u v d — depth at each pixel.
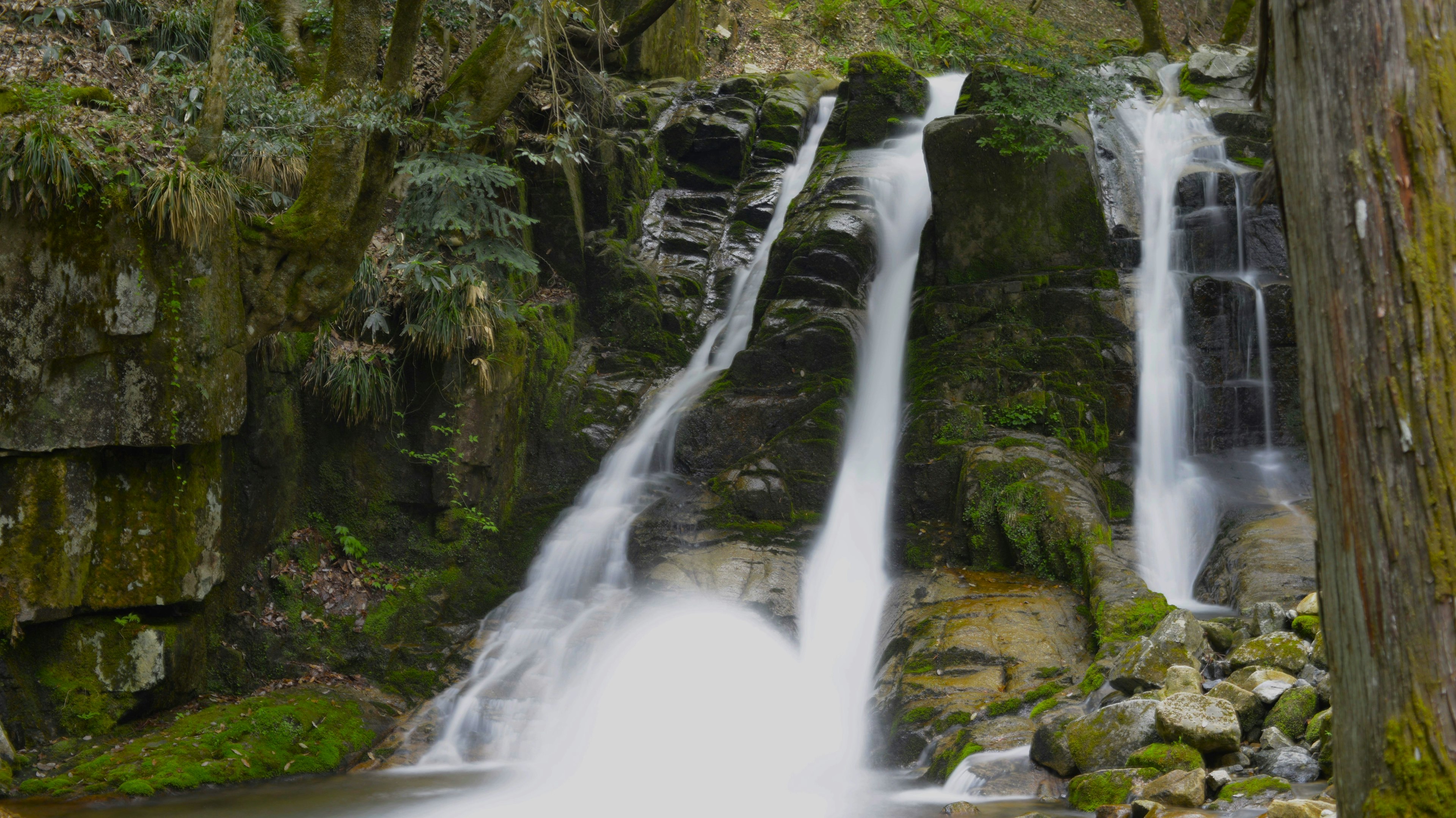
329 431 9.66
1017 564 9.55
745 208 15.95
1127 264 12.68
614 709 8.20
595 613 9.48
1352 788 2.40
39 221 6.78
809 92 18.39
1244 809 4.89
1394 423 2.26
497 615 9.66
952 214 12.88
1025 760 6.18
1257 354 11.75
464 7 11.78
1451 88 2.27
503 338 10.66
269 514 8.95
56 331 6.83
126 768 6.76
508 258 10.55
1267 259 12.53
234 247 7.83
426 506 9.93
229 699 8.07
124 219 7.01
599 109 14.41
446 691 8.64
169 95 8.63
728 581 9.59
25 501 6.86
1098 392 11.40
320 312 8.42
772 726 8.09
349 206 8.30
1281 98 2.56
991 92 12.06
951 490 10.55
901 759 7.10
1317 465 2.47
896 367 12.34
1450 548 2.20
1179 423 11.42
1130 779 5.43
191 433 7.32
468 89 10.07
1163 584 9.70
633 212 15.11
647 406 12.55
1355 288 2.32
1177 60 17.58
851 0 21.56
